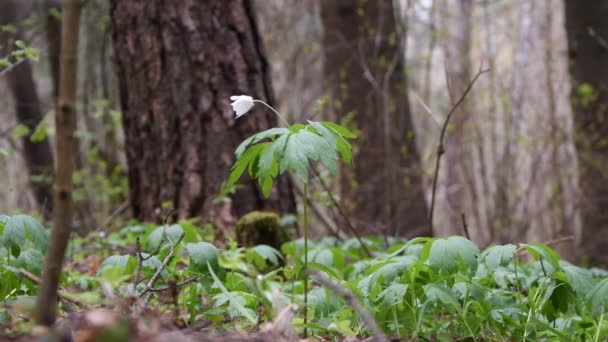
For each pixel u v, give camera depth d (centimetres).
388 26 999
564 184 1197
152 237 291
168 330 212
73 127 170
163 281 292
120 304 208
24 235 255
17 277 261
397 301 252
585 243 937
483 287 269
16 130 895
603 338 264
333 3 1017
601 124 935
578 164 963
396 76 979
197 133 552
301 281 313
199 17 555
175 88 554
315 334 267
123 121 590
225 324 265
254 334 226
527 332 273
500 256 254
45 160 1148
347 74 991
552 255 262
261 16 1424
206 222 538
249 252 287
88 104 1164
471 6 1533
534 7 1584
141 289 266
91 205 1081
